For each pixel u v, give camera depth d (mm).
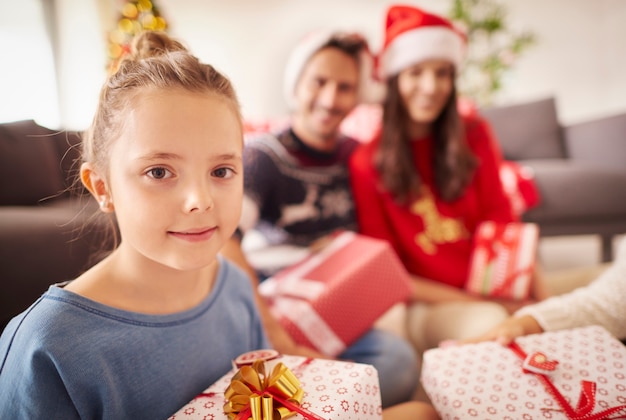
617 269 742
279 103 2771
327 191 1198
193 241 512
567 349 617
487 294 1166
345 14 2707
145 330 547
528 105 2104
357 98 1223
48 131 1299
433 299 1203
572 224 1681
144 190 498
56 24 2201
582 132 1994
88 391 496
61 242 880
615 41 2664
